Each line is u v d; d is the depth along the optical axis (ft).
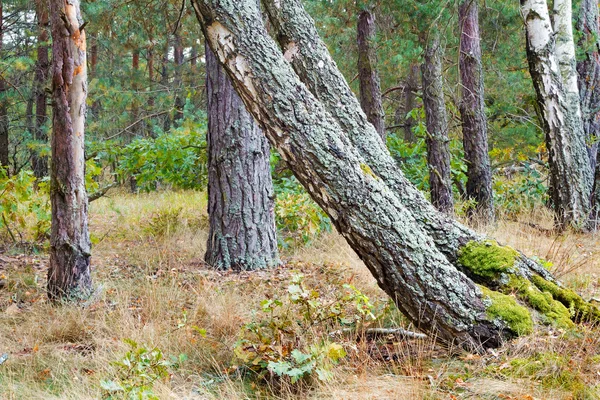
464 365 11.40
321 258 22.43
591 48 31.89
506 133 43.11
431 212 13.71
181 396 11.17
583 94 32.78
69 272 16.81
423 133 34.47
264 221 21.66
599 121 33.45
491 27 39.81
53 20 16.24
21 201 23.53
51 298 16.88
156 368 11.43
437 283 11.87
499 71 40.04
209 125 21.85
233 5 11.19
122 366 11.41
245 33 11.26
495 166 38.19
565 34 28.37
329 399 10.64
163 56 65.36
